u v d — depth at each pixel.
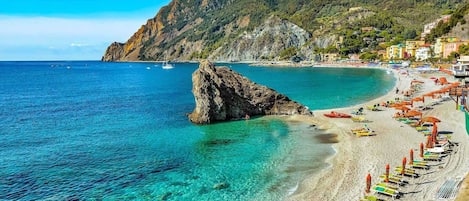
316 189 29.06
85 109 73.12
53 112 69.69
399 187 27.67
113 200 28.19
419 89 88.69
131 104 79.38
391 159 34.84
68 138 47.41
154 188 30.30
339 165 34.25
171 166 35.66
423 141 40.66
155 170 34.56
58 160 37.91
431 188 27.11
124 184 31.25
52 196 29.03
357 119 53.88
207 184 30.88
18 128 54.12
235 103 58.28
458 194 24.19
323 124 52.72
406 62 180.50
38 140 46.47
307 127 51.53
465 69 58.12
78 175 33.50
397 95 81.19
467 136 41.03
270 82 127.56
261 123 54.94
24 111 71.25
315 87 106.69
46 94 103.56
